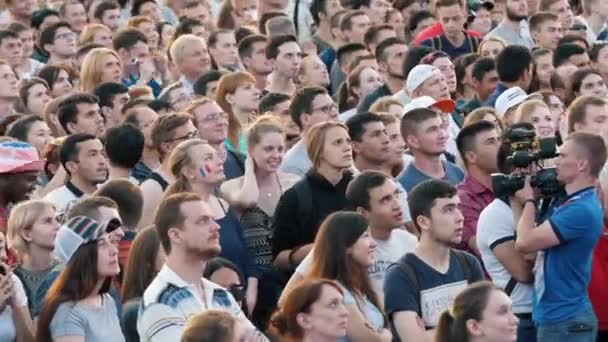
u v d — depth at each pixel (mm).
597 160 23312
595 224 23250
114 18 42969
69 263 20938
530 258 23875
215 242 20547
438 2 40906
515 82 34531
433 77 32719
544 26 40781
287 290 21078
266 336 20938
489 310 19062
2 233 22641
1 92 32531
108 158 27047
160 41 42781
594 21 45031
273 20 40906
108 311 21203
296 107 29297
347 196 23922
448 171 28297
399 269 22297
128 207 24109
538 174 23297
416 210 22453
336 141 25734
